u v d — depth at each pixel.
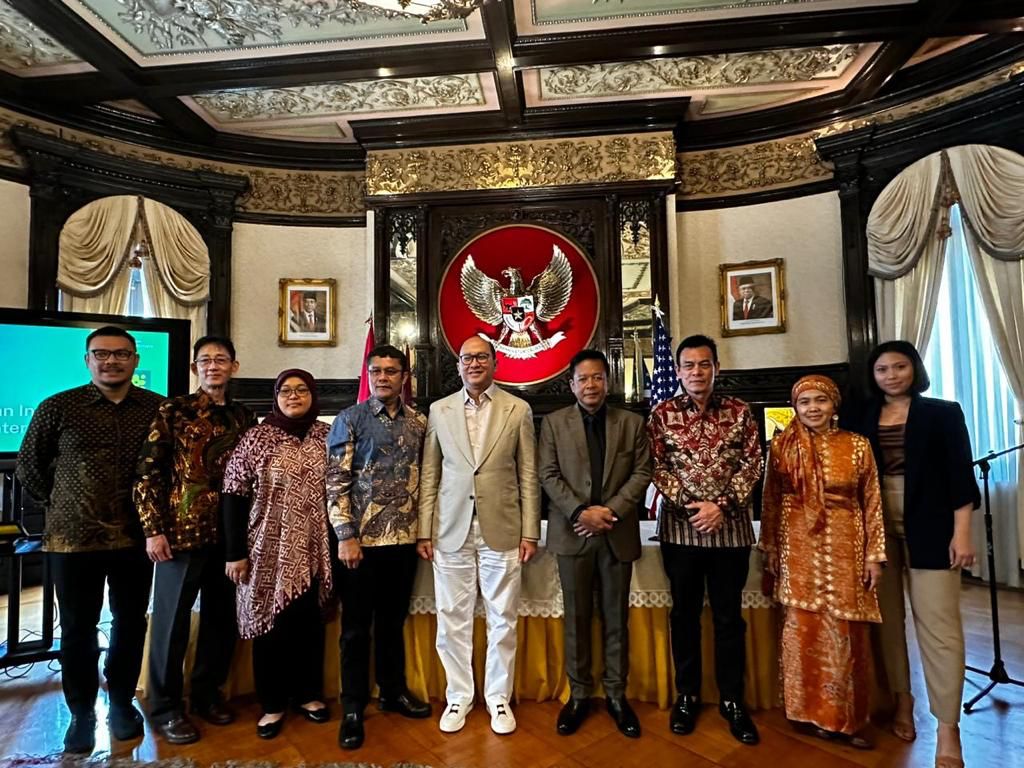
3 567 4.20
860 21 3.68
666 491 2.10
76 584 2.06
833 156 4.68
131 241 4.70
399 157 5.12
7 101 4.30
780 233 4.93
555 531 2.19
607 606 2.16
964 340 4.18
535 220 5.05
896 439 2.07
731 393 4.94
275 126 5.06
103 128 4.71
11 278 4.28
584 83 4.54
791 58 4.23
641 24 3.75
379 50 3.96
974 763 1.89
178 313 4.89
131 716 2.13
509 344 4.97
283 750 2.01
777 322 4.85
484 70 4.16
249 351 5.18
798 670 2.04
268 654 2.10
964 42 4.10
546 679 2.37
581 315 4.94
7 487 2.94
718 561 2.09
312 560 2.11
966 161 4.12
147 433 2.18
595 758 1.94
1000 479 3.98
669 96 4.74
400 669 2.28
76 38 3.71
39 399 3.00
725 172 5.10
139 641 2.18
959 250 4.21
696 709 2.14
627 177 4.94
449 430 2.21
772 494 2.20
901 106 4.54
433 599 2.39
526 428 2.27
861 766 1.88
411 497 2.20
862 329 4.53
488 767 1.89
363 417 2.20
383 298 5.05
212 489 2.22
